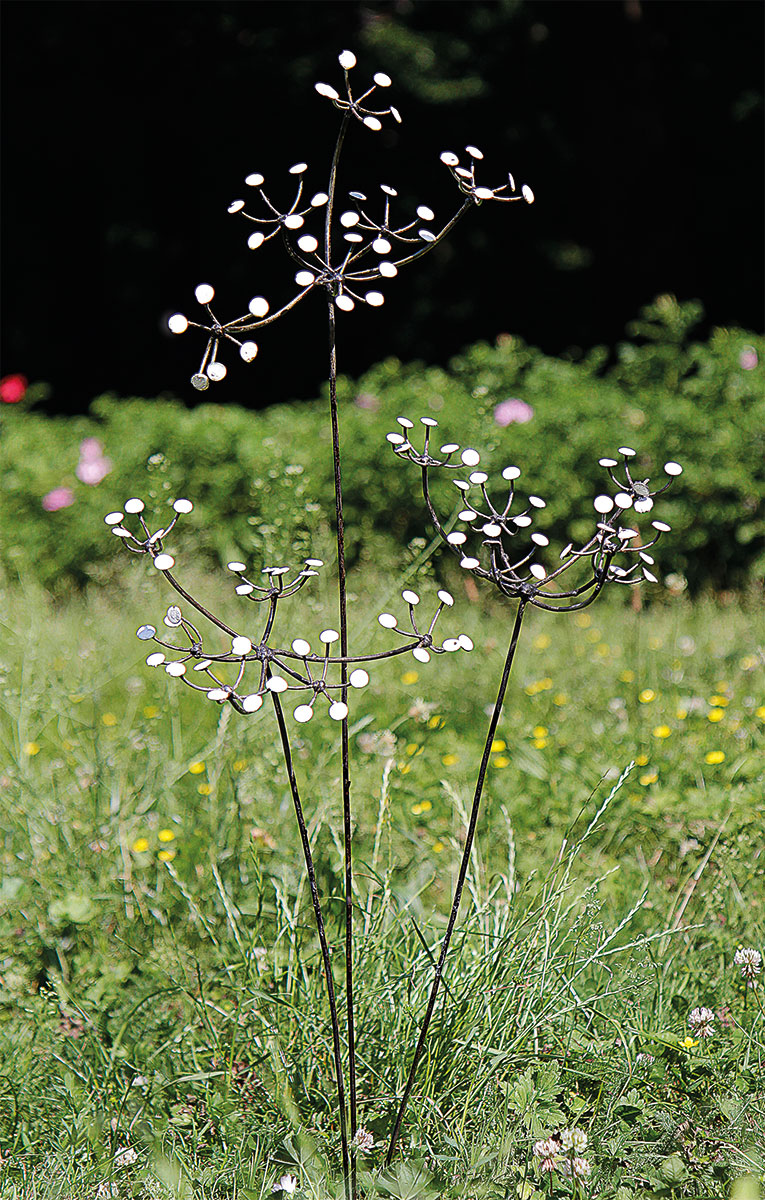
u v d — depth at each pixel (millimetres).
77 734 3920
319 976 2498
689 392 7668
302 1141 2084
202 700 4445
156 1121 2230
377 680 4562
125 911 2893
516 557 7145
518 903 2701
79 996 2590
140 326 18594
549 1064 2244
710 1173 2049
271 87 16828
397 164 17203
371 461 7141
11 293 18719
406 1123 2221
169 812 3402
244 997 2520
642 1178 2055
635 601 5523
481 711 4418
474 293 17797
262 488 4078
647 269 17125
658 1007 2479
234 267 17922
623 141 16719
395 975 2506
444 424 7180
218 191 17594
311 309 17766
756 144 17219
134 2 16625
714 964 2707
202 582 5879
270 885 2941
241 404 18031
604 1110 2248
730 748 3977
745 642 5160
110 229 18297
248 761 3459
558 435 7281
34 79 17422
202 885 3025
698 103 17188
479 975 2424
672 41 16797
